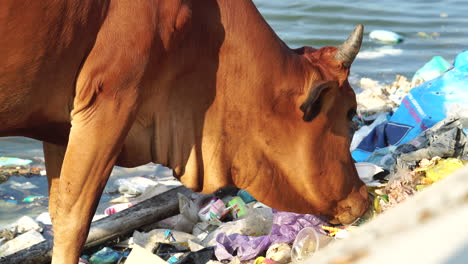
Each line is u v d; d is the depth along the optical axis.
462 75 6.30
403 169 4.79
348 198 3.94
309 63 3.65
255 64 3.48
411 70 9.56
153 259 3.67
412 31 11.95
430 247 0.30
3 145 6.84
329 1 13.74
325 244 3.97
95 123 3.08
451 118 5.53
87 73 3.00
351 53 3.57
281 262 3.94
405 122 6.07
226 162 3.69
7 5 2.62
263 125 3.61
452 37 11.65
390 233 0.31
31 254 4.09
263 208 4.76
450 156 5.14
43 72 2.88
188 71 3.38
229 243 4.24
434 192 0.32
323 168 3.77
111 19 2.97
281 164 3.74
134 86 3.10
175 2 3.11
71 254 3.26
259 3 13.37
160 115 3.46
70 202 3.18
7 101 2.89
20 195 5.62
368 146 6.05
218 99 3.51
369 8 13.50
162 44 3.13
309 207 3.93
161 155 3.59
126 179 5.82
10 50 2.72
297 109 3.62
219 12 3.38
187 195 5.04
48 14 2.74
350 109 3.76
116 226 4.53
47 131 3.29
